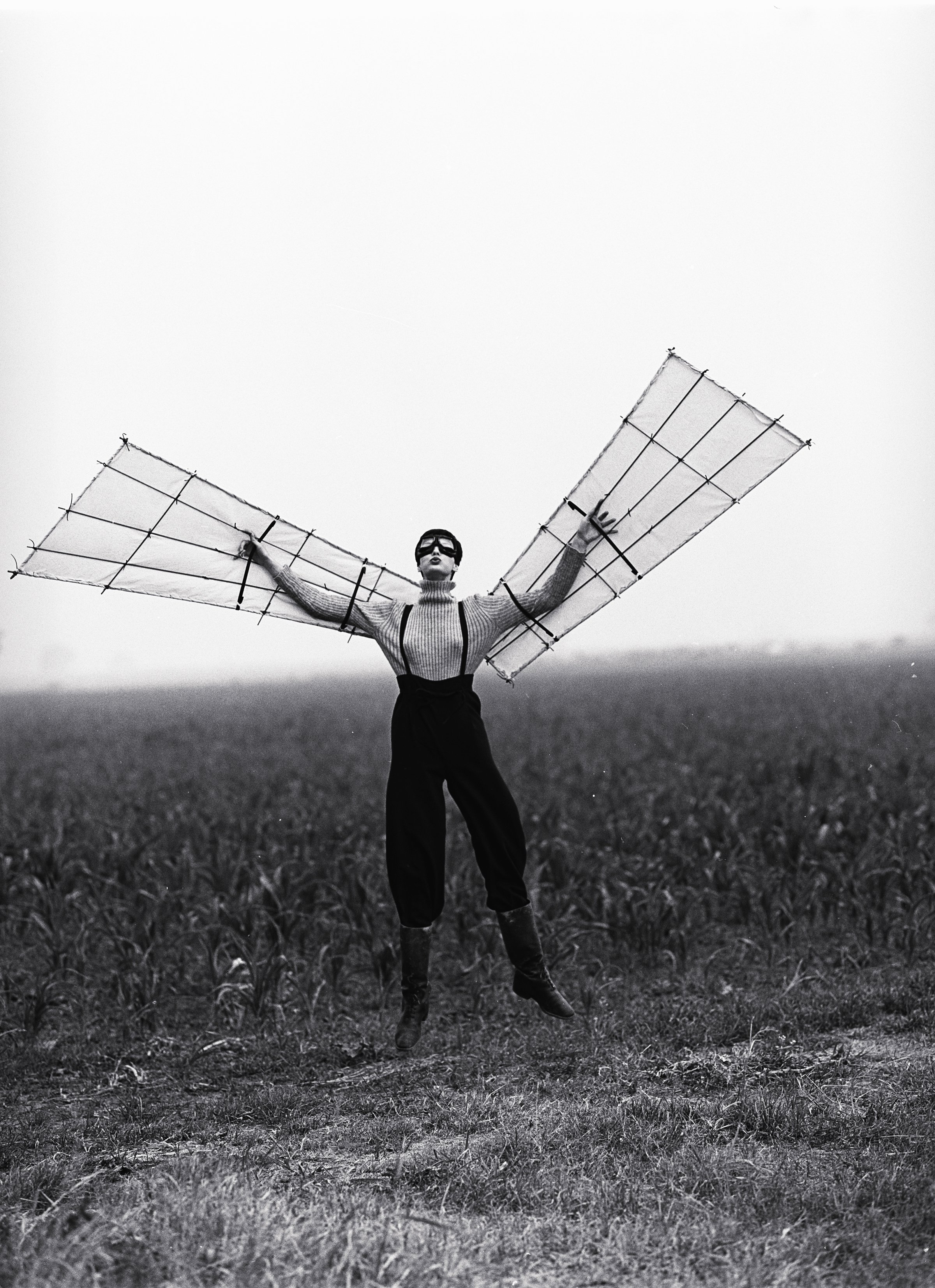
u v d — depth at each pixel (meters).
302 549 4.98
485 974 7.51
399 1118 4.87
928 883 8.59
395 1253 3.26
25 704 62.06
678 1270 3.26
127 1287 3.07
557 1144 4.27
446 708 4.71
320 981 7.41
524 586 5.00
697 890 9.17
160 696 71.88
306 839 11.16
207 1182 3.75
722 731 22.83
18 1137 4.87
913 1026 5.85
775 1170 3.91
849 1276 3.19
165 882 10.12
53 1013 7.25
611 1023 6.29
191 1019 7.05
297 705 50.78
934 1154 3.99
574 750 20.64
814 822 10.86
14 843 11.62
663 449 4.76
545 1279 3.23
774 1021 6.07
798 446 4.66
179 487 4.79
